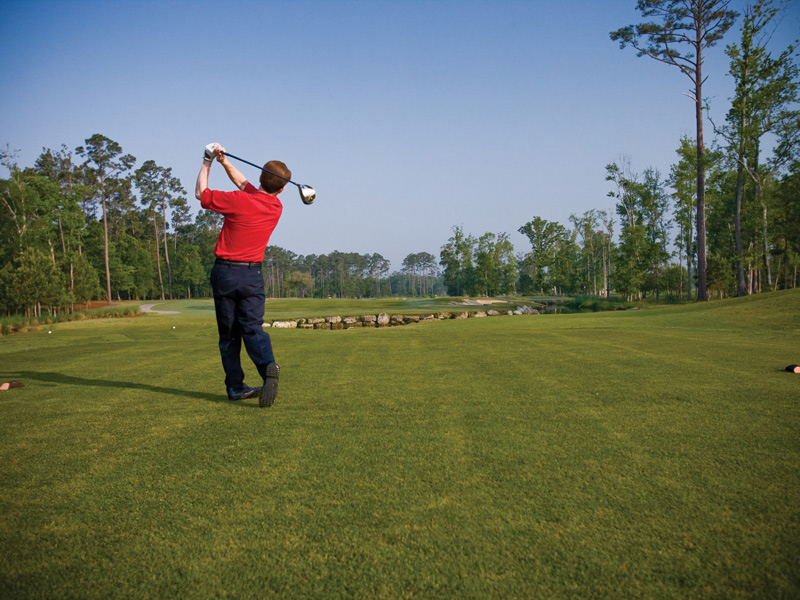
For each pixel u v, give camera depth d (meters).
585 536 1.69
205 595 1.39
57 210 48.78
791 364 5.40
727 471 2.25
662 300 57.38
